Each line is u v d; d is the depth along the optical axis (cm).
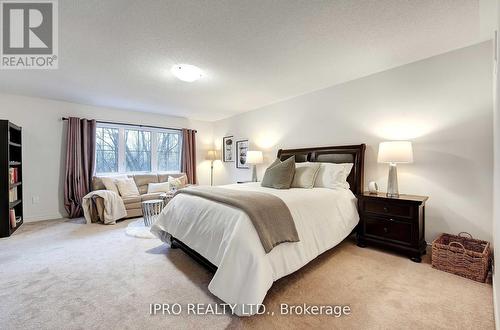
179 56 241
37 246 269
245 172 510
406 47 228
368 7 168
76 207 411
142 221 383
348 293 170
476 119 222
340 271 204
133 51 230
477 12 174
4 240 290
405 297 165
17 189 354
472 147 224
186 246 225
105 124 462
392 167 252
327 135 345
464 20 184
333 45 222
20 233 319
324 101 348
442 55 240
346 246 264
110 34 200
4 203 303
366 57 248
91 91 357
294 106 393
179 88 345
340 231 234
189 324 140
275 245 160
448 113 237
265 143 453
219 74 291
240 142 522
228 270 149
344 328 135
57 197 409
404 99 267
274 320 143
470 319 142
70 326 138
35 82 315
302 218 197
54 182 406
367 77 299
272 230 165
